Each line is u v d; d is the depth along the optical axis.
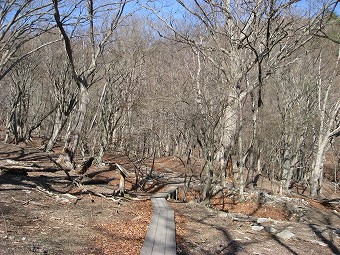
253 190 15.33
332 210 14.97
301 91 20.19
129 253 5.86
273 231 8.84
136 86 23.48
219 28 13.02
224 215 10.24
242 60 12.56
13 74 28.56
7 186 10.48
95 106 25.48
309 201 16.53
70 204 9.48
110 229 7.34
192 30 16.31
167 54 23.19
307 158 24.95
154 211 9.48
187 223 8.81
